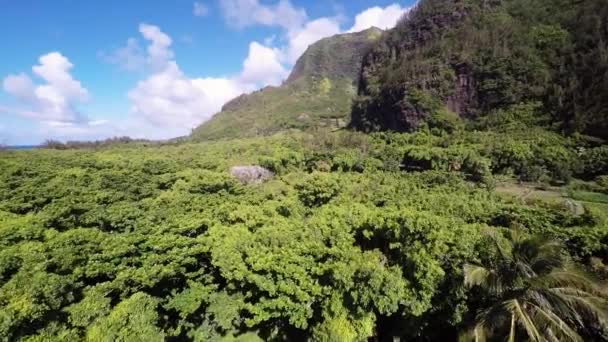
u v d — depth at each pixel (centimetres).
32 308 1794
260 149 11088
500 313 1780
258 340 2641
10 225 2948
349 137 12156
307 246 2691
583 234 2947
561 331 1598
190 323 2591
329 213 3488
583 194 5922
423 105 12162
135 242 2769
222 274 2562
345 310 2306
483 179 6725
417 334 2366
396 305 2156
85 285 2425
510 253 1955
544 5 13438
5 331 1664
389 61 17412
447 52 13450
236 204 4584
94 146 14900
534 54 11494
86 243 2738
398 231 2650
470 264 2041
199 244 2834
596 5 11675
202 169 7850
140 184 6297
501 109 10856
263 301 2409
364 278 2238
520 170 7412
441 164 7850
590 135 8538
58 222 3556
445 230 2492
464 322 2152
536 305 1712
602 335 1633
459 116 11869
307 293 2356
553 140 8456
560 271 1706
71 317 1981
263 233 3028
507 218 3497
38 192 4709
